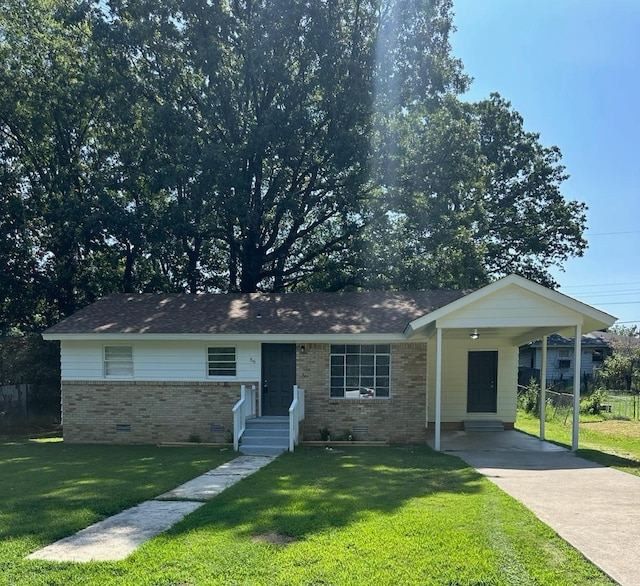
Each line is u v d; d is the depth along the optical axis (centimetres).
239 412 1389
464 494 797
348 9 2270
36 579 474
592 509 701
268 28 2169
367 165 2164
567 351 3950
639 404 2406
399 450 1352
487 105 3212
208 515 676
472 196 2497
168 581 464
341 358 1555
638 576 468
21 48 2273
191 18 2247
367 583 454
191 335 1528
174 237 2259
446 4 2269
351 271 2439
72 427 1606
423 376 1527
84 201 2148
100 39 2148
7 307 2400
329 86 2200
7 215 2219
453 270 2314
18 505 754
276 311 1688
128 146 2277
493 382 1773
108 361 1608
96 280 2366
